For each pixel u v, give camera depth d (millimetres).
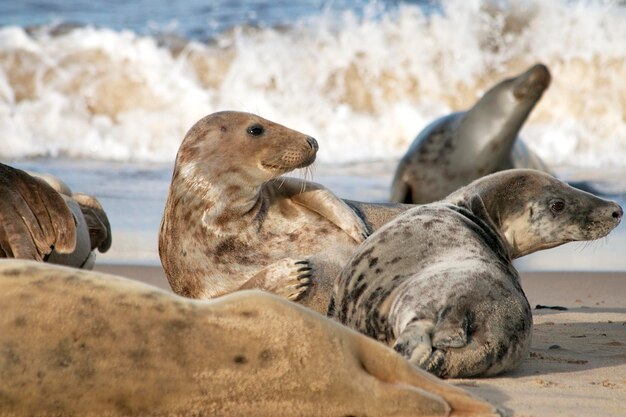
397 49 46938
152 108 44312
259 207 17141
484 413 9430
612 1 48344
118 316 8859
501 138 28719
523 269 24031
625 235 27797
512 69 47000
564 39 46938
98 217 21641
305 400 9023
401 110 43938
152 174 35812
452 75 46688
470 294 12133
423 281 12484
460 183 28859
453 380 11914
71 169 36094
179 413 8742
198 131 17312
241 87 45719
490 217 14969
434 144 29188
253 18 52469
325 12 52000
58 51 46188
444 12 49688
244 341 9016
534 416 10398
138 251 24453
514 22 47656
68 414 8586
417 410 9266
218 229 16875
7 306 8758
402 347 11516
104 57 46125
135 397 8656
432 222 13875
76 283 9031
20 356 8562
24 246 15820
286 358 9047
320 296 16406
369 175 35906
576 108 44875
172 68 46125
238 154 16922
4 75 44531
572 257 25328
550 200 15148
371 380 9305
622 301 20312
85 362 8633
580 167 39094
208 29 50969
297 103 45312
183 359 8812
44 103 43375
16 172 16234
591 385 12109
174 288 17500
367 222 18266
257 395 8914
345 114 44844
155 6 56375
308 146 17078
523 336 12312
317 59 46625
